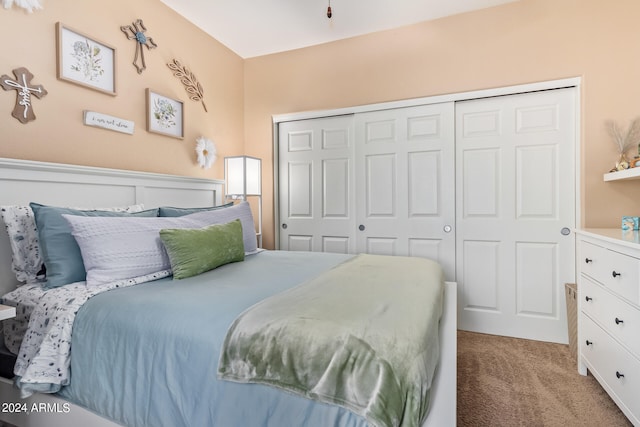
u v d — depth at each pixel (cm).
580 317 184
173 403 94
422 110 264
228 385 88
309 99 301
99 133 190
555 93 230
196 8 243
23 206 146
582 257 181
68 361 111
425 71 260
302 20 259
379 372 75
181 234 159
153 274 149
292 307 105
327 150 300
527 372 189
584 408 155
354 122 286
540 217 236
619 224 210
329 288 132
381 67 274
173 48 244
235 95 315
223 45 298
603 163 213
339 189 296
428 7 241
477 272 253
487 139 247
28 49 157
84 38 181
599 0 215
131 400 100
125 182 196
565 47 223
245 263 190
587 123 216
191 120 261
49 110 165
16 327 130
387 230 277
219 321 100
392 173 274
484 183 249
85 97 182
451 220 258
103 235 140
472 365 199
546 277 235
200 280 147
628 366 134
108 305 115
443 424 73
